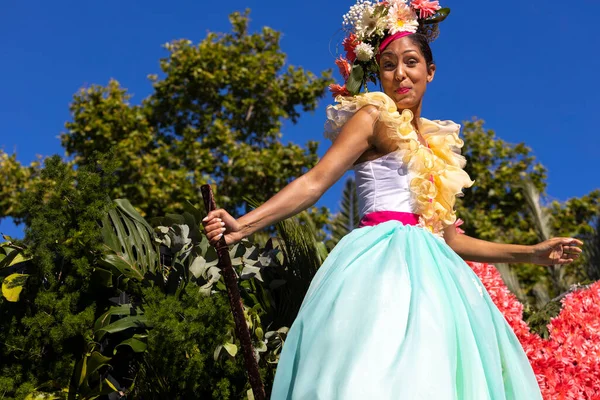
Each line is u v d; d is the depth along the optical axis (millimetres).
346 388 2367
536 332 5258
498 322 2918
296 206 2879
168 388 3486
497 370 2643
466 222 14867
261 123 18969
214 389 3490
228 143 17516
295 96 19203
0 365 3508
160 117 18953
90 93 18062
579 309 4742
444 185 3182
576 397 4383
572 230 16531
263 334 3645
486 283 4734
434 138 3383
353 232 2996
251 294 3879
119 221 3758
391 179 3094
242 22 19391
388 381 2393
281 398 2609
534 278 13883
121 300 3623
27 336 3438
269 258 3855
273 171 17234
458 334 2627
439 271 2836
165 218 3902
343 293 2654
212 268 3693
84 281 3557
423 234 2984
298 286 3986
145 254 3801
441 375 2445
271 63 19031
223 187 17484
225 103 18312
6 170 16406
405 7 3396
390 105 3076
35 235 3518
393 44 3312
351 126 3049
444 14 3523
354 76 3418
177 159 17234
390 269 2727
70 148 17953
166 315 3377
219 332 3484
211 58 18641
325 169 2949
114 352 3461
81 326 3395
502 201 17688
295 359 2646
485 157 18188
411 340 2492
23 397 3328
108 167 3740
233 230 2799
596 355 4500
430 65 3428
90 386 3521
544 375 4453
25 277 3506
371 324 2539
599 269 9125
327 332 2553
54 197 3609
